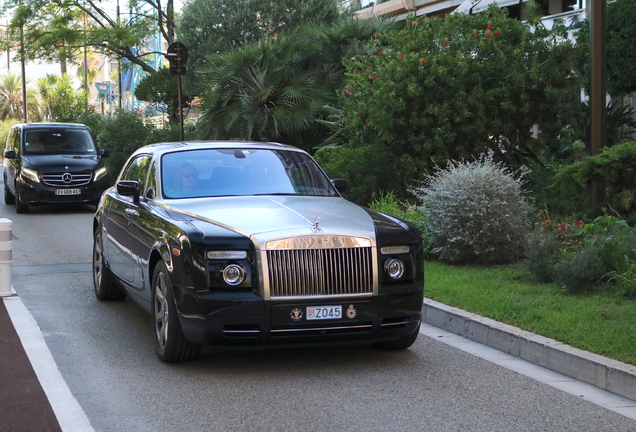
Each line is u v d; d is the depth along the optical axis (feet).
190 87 94.12
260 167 24.45
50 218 56.18
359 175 45.09
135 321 25.26
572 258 26.71
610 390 18.19
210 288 18.89
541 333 21.18
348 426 15.85
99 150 62.95
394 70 45.01
